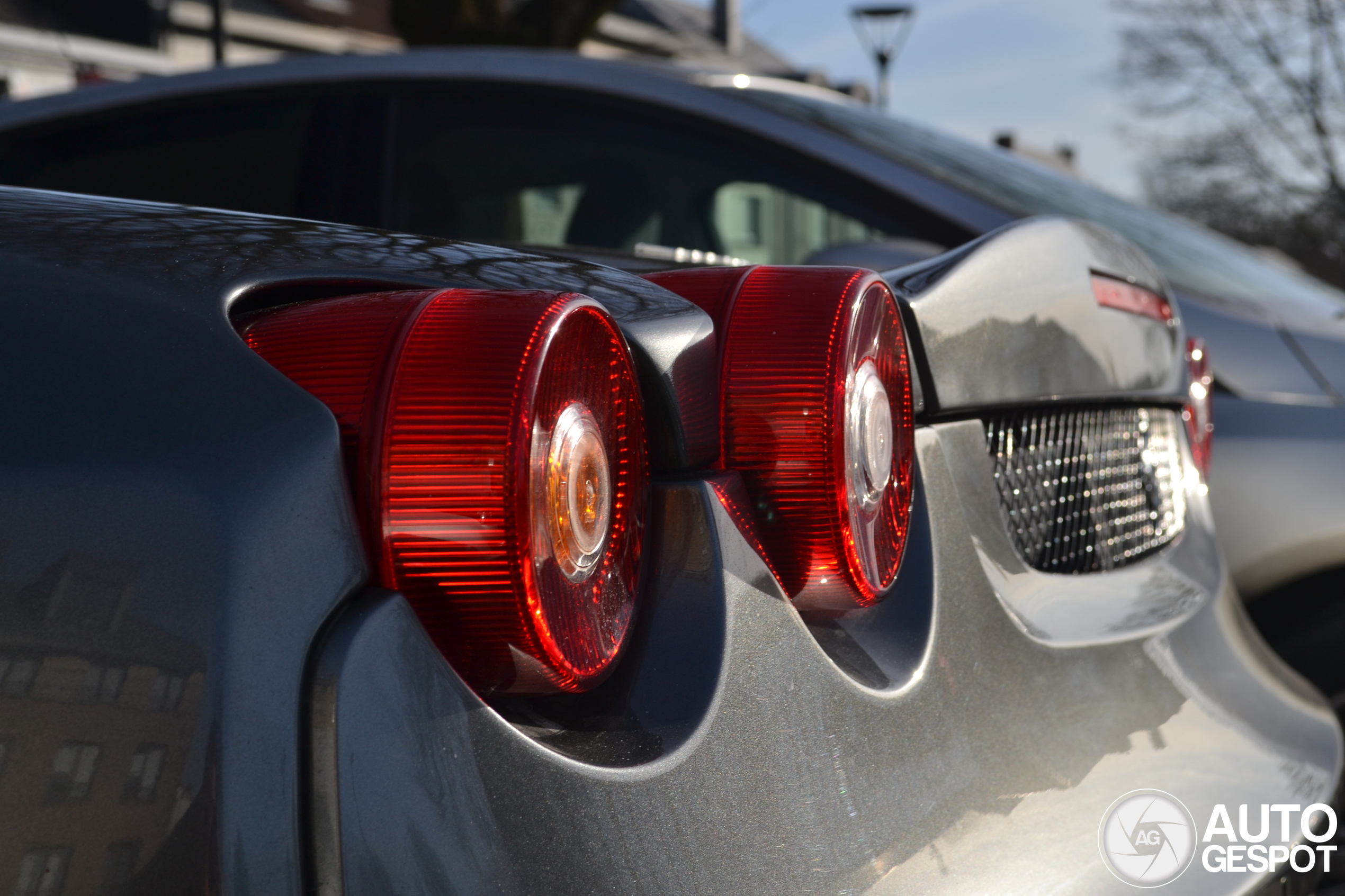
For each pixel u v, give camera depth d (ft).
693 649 2.43
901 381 3.06
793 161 8.59
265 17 85.92
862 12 39.27
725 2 116.57
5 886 1.84
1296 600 7.69
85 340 2.09
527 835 2.03
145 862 1.81
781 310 2.81
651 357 2.55
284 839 1.83
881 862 2.59
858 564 2.77
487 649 2.09
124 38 79.87
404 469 2.05
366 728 1.90
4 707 1.88
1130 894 3.11
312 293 2.37
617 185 8.96
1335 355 7.94
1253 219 89.76
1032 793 3.09
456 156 9.25
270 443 1.98
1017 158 10.29
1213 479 7.50
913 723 2.84
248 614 1.87
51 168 9.98
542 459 2.10
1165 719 3.75
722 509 2.58
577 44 33.32
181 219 2.52
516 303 2.15
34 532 1.92
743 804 2.37
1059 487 4.13
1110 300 4.58
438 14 32.76
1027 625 3.47
